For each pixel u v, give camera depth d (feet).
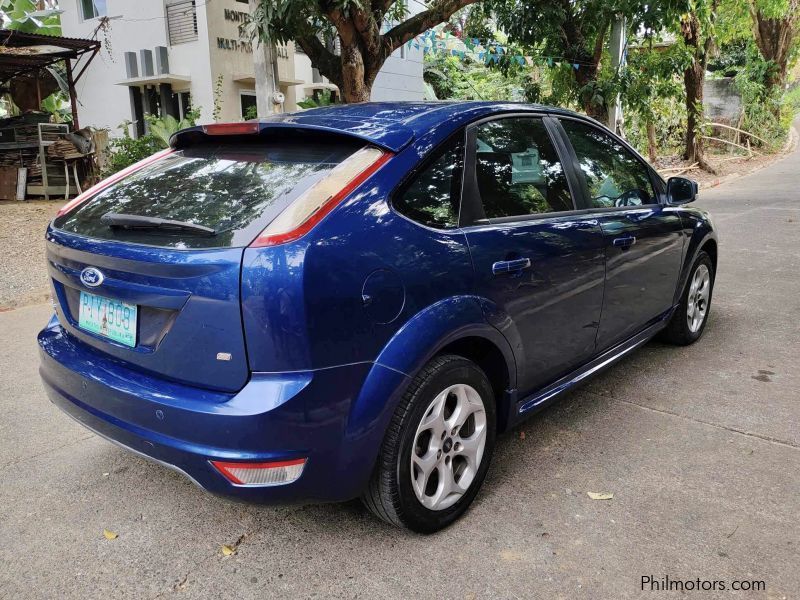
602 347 11.47
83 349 8.39
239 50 52.37
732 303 18.44
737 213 35.12
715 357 14.35
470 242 8.31
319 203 7.00
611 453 10.20
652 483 9.29
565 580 7.33
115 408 7.56
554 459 10.07
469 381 8.35
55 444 11.04
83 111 59.82
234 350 6.70
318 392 6.75
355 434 7.11
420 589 7.25
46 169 47.47
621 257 11.31
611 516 8.52
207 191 7.97
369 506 8.02
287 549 8.05
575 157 10.96
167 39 52.06
